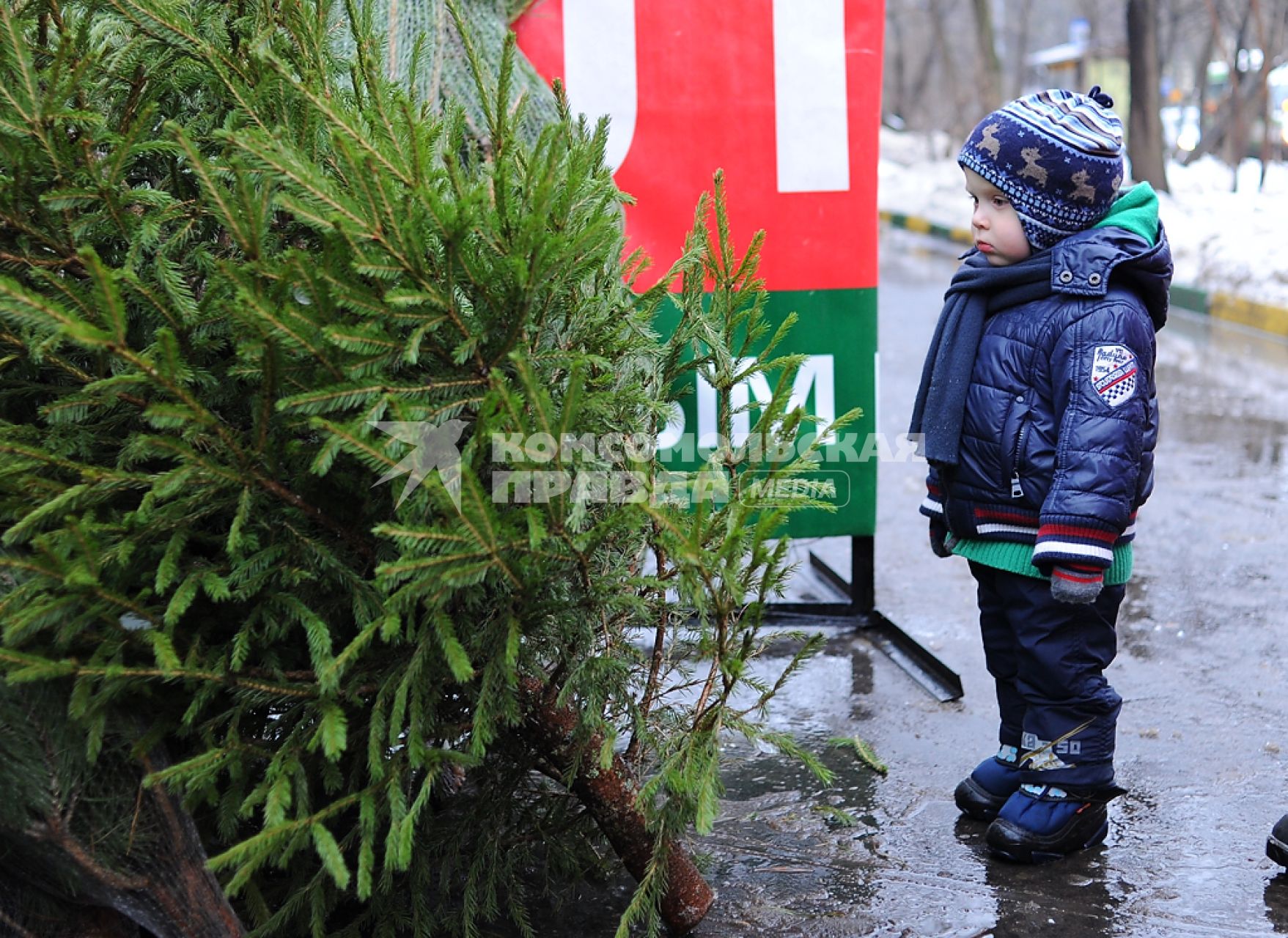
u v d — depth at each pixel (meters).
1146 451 2.52
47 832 1.69
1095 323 2.45
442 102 2.79
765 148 3.62
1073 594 2.41
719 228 2.35
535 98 3.16
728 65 3.58
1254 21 15.76
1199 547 4.79
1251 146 17.92
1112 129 2.50
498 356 1.86
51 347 1.76
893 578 4.61
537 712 2.13
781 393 2.08
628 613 2.15
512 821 2.39
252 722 1.98
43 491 1.74
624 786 2.21
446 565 1.72
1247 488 5.62
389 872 2.04
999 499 2.58
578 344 2.03
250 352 1.71
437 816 2.32
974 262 2.69
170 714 1.87
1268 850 2.53
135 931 1.92
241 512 1.77
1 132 1.72
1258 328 10.14
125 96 1.97
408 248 1.74
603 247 1.95
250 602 1.90
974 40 31.02
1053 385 2.50
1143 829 2.72
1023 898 2.45
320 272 1.73
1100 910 2.40
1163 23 21.89
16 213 1.79
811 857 2.62
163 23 1.83
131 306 1.88
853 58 3.60
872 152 3.64
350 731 1.97
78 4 1.97
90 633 1.75
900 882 2.51
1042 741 2.59
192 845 1.85
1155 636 3.89
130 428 1.91
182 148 1.78
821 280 3.68
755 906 2.41
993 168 2.53
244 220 1.75
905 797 2.89
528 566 1.82
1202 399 7.60
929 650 3.71
